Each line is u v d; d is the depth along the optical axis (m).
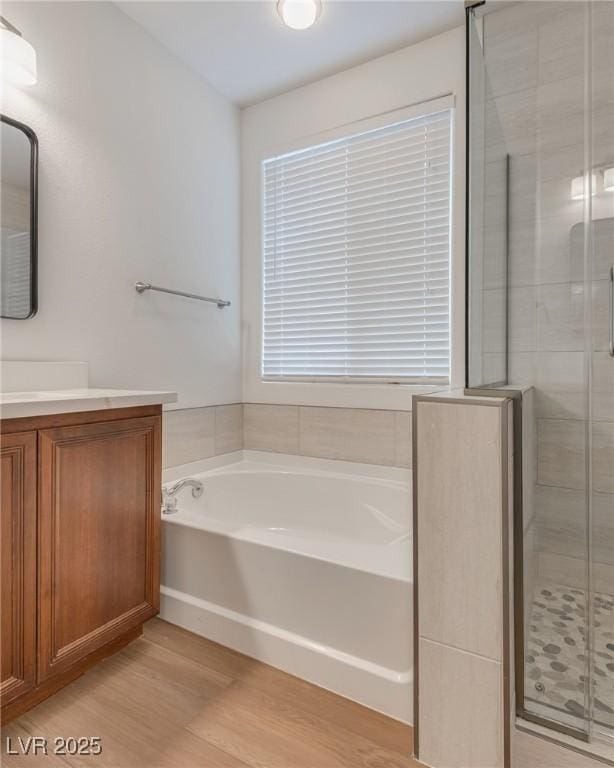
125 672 1.41
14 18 1.54
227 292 2.58
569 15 1.72
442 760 1.11
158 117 2.12
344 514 2.22
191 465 2.33
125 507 1.44
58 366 1.66
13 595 1.13
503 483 1.04
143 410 1.50
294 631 1.42
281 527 2.35
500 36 1.82
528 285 1.78
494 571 1.05
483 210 1.70
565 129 1.73
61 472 1.24
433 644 1.12
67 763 1.08
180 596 1.67
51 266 1.67
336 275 2.40
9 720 1.21
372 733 1.19
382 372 2.28
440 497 1.12
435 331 2.14
